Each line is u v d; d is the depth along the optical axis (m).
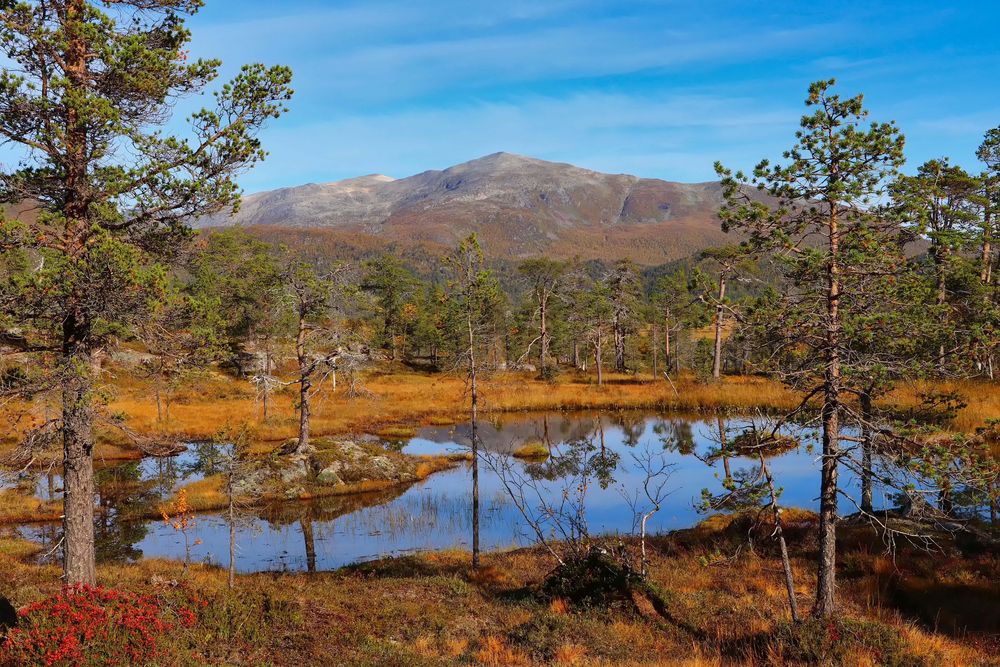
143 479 32.53
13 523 25.52
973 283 11.61
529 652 11.31
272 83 12.28
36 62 10.93
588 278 75.19
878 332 10.64
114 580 15.27
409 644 11.93
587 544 16.17
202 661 9.86
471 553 21.59
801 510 22.47
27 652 8.53
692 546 20.28
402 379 70.25
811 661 10.12
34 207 11.21
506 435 44.47
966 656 10.46
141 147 11.40
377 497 30.06
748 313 11.62
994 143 32.16
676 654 11.12
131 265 10.80
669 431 42.34
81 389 10.91
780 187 11.23
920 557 16.19
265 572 19.64
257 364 57.75
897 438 10.63
